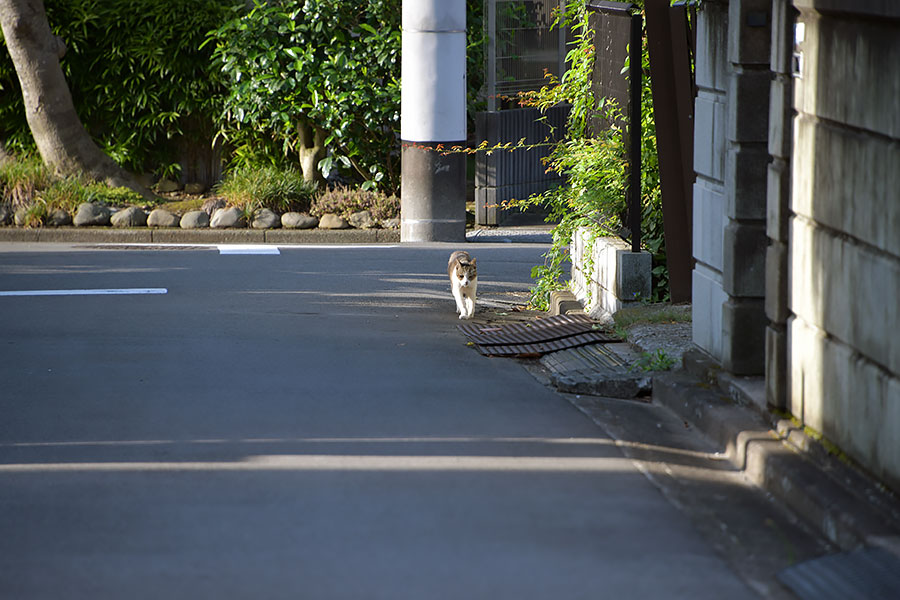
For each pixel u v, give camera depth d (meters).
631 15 12.39
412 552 6.00
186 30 25.12
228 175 25.78
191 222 23.00
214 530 6.37
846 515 6.10
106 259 19.30
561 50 26.28
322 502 6.85
